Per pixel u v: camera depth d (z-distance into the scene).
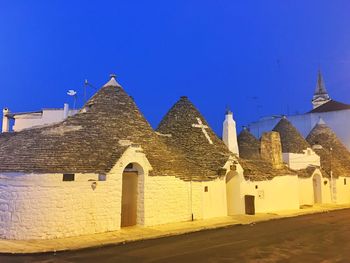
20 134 18.89
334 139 38.47
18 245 12.62
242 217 21.69
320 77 64.31
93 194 15.15
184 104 25.08
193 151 22.36
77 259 10.85
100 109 18.66
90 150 16.14
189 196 19.52
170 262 10.43
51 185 14.23
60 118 29.52
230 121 26.23
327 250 12.29
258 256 11.29
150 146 18.78
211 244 13.27
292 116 47.47
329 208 28.73
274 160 27.72
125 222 16.86
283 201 26.88
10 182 14.31
